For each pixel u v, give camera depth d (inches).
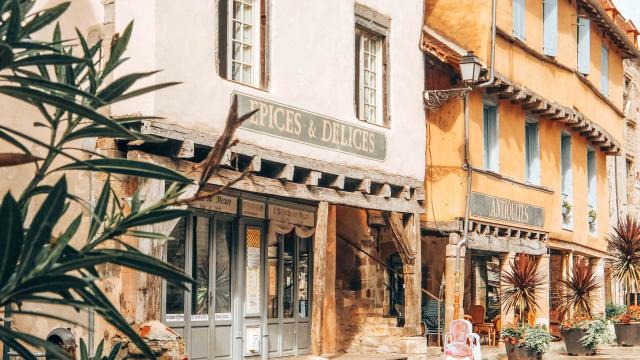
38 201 446.6
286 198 575.8
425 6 754.8
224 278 533.6
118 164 140.9
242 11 503.8
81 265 124.1
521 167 844.6
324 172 550.0
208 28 462.3
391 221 630.5
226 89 473.4
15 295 118.8
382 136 615.5
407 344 637.3
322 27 557.0
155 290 430.9
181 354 394.3
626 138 1272.1
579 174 1009.5
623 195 1254.3
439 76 731.4
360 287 669.9
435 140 729.6
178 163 445.4
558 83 890.1
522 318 800.9
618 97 1151.6
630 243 954.1
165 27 436.1
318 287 547.8
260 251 566.3
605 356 787.4
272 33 516.4
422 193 661.9
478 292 862.5
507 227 796.6
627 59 1209.4
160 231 431.2
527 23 836.6
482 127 757.9
